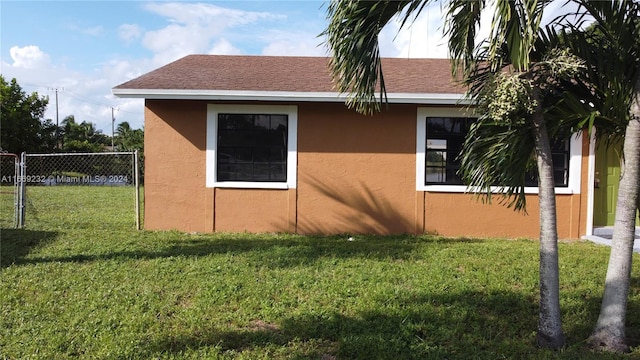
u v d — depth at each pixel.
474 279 5.66
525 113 3.71
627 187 3.71
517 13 3.43
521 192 4.30
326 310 4.54
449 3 3.81
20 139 28.67
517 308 4.69
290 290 5.16
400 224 9.16
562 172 9.19
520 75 3.58
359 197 9.13
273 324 4.31
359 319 4.33
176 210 9.15
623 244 3.75
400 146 9.08
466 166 4.34
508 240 8.55
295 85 8.88
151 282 5.40
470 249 7.41
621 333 3.77
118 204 14.38
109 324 4.17
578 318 4.44
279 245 7.65
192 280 5.48
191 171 9.11
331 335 4.00
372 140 9.08
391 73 9.91
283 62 11.02
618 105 3.76
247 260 6.50
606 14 3.73
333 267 6.16
